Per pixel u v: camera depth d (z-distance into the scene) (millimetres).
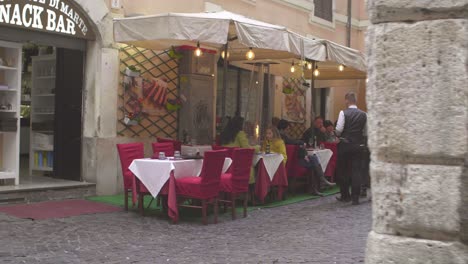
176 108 11391
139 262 5629
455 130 2959
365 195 11117
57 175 10305
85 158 9953
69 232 6910
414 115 3027
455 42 2955
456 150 2955
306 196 11203
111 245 6344
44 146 10656
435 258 2975
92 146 9883
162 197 8367
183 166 7969
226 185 8281
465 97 2949
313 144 12289
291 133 15953
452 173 2961
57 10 9164
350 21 18797
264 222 8141
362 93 18375
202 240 6777
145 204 9336
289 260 5848
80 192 9586
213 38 8609
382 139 3105
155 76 11039
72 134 10109
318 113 17828
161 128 11203
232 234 7191
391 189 3090
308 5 16344
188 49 11094
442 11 2988
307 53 10172
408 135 3041
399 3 3047
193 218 8273
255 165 9555
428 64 2998
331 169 12211
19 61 9086
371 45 3156
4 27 8562
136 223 7695
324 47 10734
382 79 3098
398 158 3080
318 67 13664
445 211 2969
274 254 6125
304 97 16562
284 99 15594
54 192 9180
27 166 12383
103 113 9938
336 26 18172
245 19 9609
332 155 12219
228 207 9430
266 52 11516
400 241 3045
